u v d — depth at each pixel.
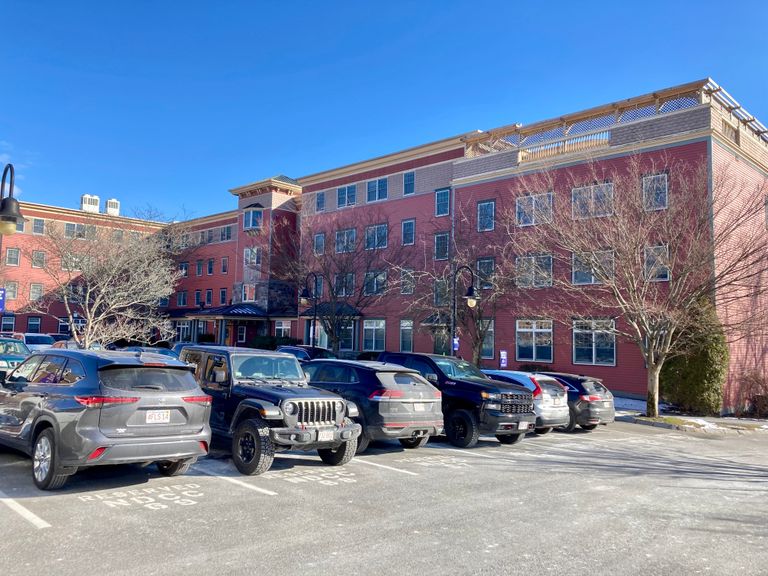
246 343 47.44
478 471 9.40
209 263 53.19
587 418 15.12
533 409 12.46
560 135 29.22
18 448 7.70
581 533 6.19
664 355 18.80
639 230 18.00
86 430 6.64
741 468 10.92
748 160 25.09
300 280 30.31
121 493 7.14
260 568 4.91
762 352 24.41
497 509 7.06
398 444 11.86
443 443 12.25
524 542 5.82
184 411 7.34
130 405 6.89
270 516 6.43
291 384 9.78
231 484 7.87
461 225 29.30
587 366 25.91
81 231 25.94
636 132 24.95
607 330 20.23
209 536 5.68
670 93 24.27
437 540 5.79
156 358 7.77
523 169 28.53
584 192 20.47
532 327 27.94
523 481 8.76
